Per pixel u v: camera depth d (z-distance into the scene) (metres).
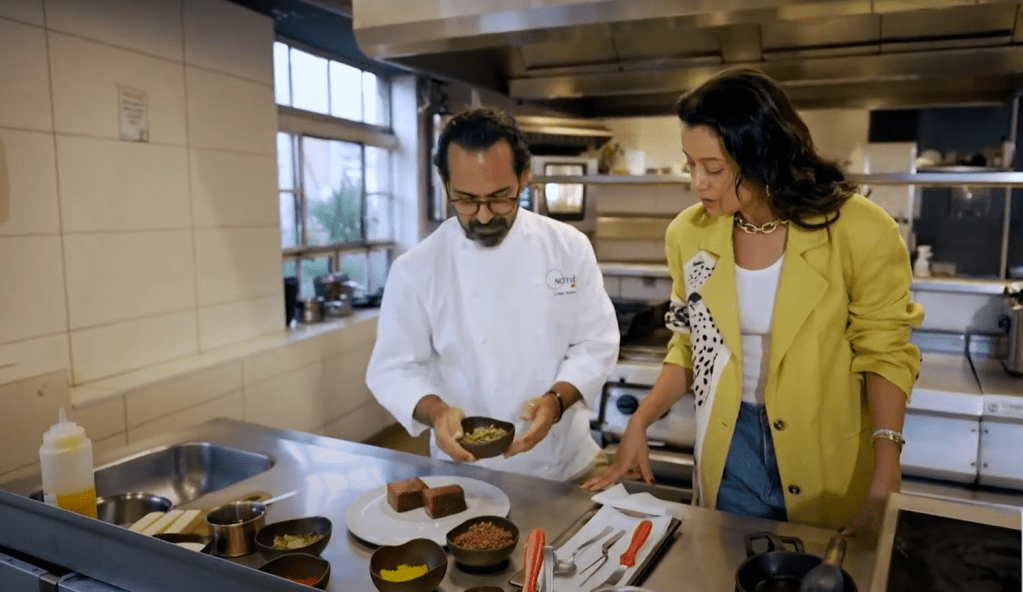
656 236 3.82
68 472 1.17
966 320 2.98
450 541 1.04
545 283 1.53
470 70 2.22
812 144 1.23
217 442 1.59
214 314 3.29
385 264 5.07
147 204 2.91
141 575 0.98
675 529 1.11
